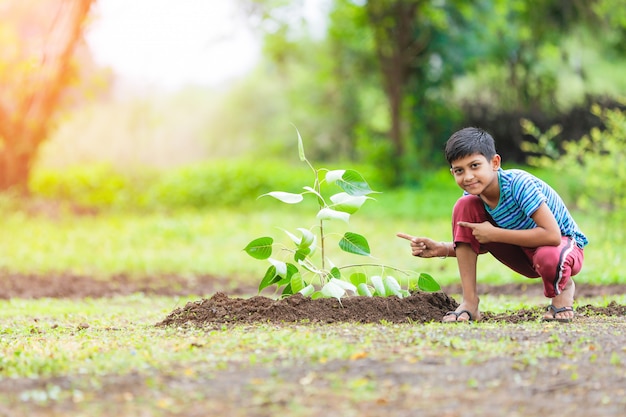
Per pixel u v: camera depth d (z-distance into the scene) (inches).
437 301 220.5
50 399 133.3
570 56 1011.9
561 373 145.3
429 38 957.8
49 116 762.8
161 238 577.9
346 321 205.3
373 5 916.6
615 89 996.6
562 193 665.6
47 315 277.1
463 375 143.6
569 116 931.3
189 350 167.2
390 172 911.7
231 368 149.9
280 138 1492.4
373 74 1164.5
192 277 420.5
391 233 568.4
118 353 165.5
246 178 837.8
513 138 971.3
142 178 871.7
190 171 859.4
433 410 126.6
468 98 1023.6
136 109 1110.4
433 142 1010.1
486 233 201.5
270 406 128.6
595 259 394.0
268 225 635.5
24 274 414.6
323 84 1321.4
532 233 199.8
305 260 224.1
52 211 711.7
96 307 306.5
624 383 139.5
